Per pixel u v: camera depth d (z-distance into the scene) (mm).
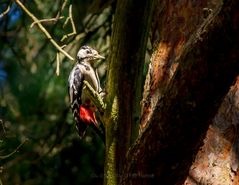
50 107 14477
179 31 7500
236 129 6125
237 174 6031
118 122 7191
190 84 5715
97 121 10977
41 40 14008
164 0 7793
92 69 11656
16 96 15359
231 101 6188
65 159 13383
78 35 12305
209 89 5699
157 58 7512
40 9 13562
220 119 6156
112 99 7242
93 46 13203
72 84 11461
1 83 15711
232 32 5414
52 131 12906
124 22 7262
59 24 13273
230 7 5332
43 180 13430
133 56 7273
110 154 7172
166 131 5965
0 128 12242
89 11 11523
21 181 13383
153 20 7879
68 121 13328
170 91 5852
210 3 7426
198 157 6117
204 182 6055
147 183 6242
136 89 7262
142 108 7375
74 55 13422
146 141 6105
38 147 13750
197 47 5586
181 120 5883
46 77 14750
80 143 13336
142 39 7293
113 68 7285
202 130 6012
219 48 5516
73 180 13398
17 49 14648
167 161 6133
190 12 7500
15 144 13406
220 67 5582
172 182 6219
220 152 6090
